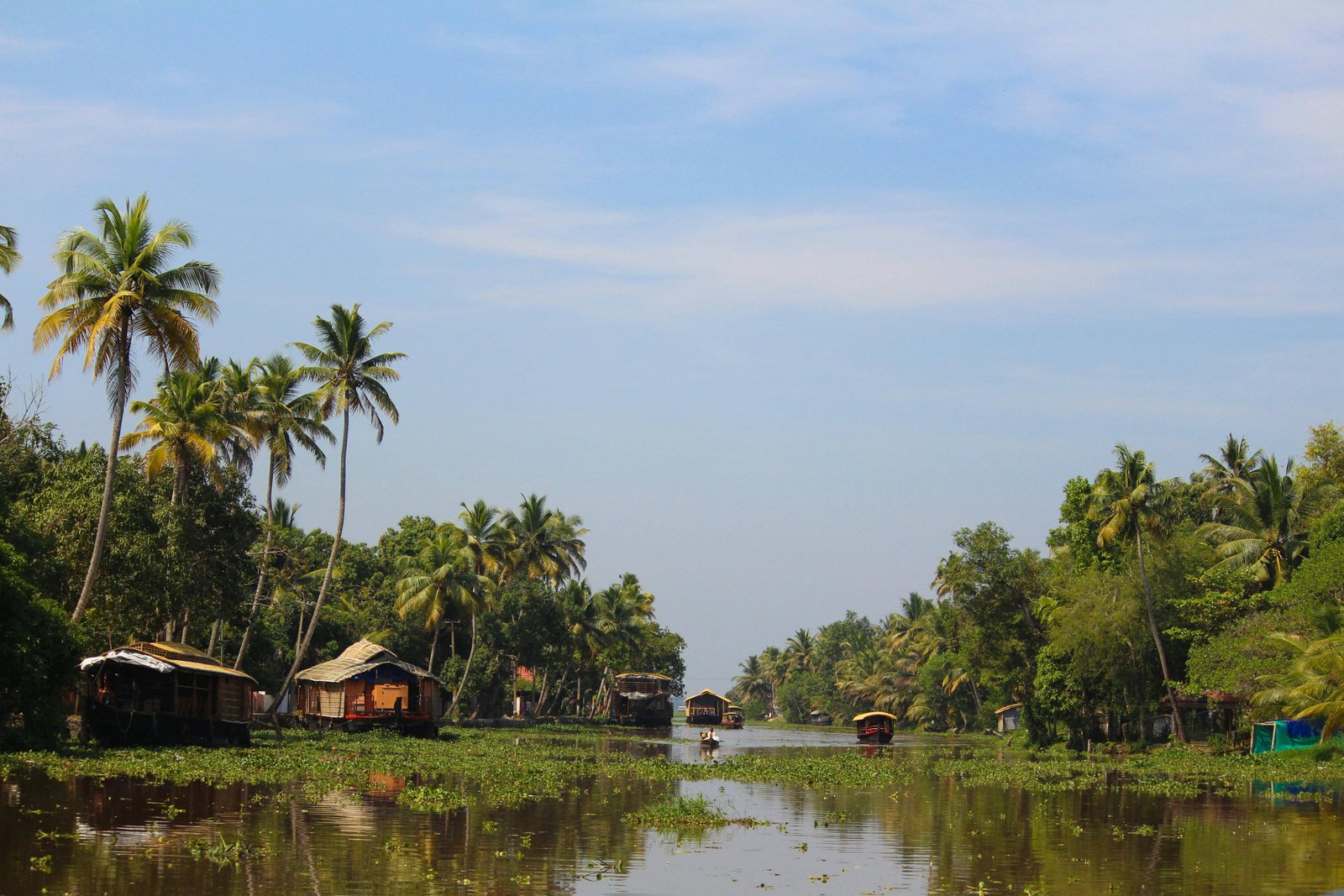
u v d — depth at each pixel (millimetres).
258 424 60438
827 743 97500
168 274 45188
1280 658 58062
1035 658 84125
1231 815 33938
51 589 45062
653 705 129750
